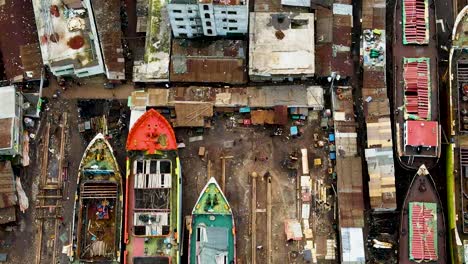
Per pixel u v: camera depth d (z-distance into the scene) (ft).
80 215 226.79
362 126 240.94
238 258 229.45
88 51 242.58
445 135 233.76
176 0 227.40
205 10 229.45
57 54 242.58
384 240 228.22
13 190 233.35
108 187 229.04
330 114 241.55
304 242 230.48
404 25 239.30
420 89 231.09
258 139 242.37
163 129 228.22
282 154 240.12
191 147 242.17
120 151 241.55
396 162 233.76
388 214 231.09
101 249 225.76
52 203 237.04
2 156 236.43
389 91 242.99
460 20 235.81
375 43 243.40
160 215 221.87
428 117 228.43
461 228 216.95
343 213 226.58
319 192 235.20
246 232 231.91
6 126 231.09
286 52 239.91
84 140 243.81
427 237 217.56
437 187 232.53
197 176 238.89
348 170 230.68
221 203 220.84
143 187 223.51
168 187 223.51
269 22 243.60
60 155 241.55
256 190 236.22
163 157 227.81
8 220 231.50
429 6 240.94
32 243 233.14
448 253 222.48
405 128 226.79
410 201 221.87
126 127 244.42
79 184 228.22
